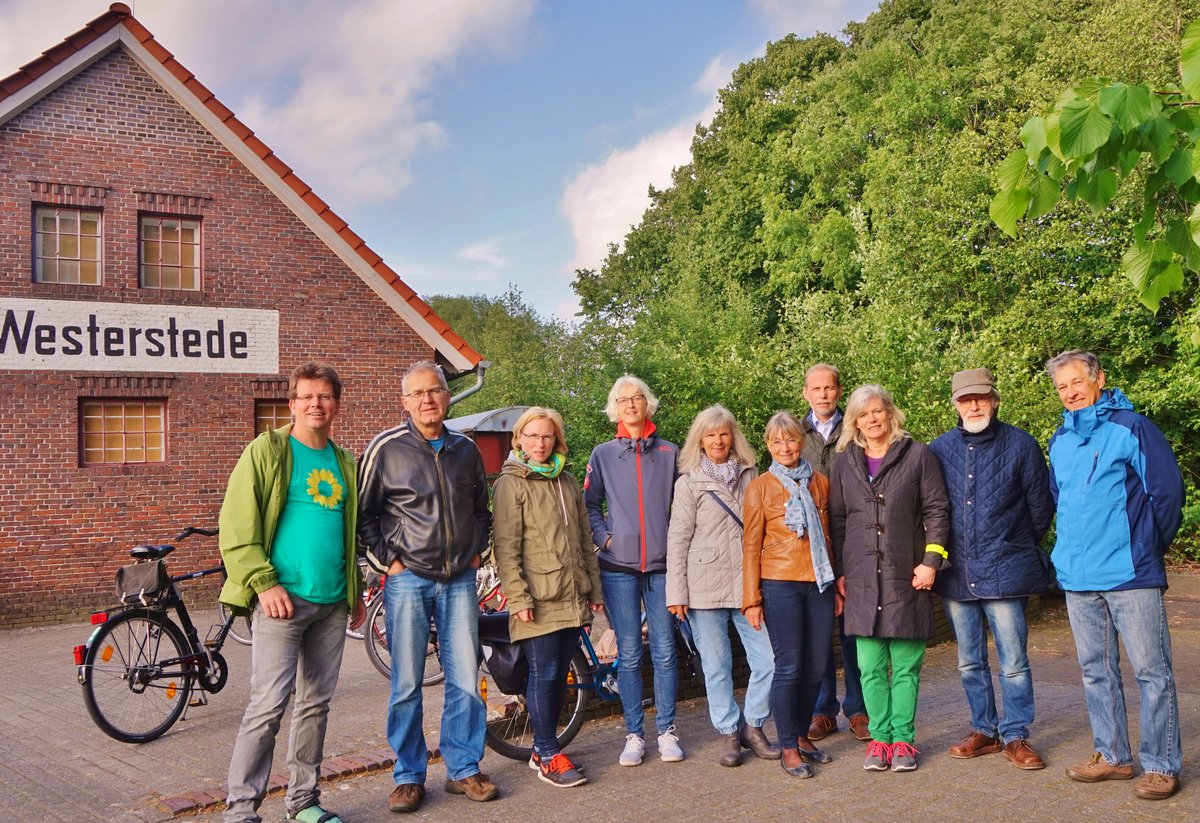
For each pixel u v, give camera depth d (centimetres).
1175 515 437
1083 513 449
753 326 2394
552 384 1770
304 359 1432
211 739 568
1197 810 405
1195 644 879
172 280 1361
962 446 491
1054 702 616
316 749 416
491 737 504
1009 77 2359
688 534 501
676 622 595
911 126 2459
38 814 439
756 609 482
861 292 1852
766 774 473
